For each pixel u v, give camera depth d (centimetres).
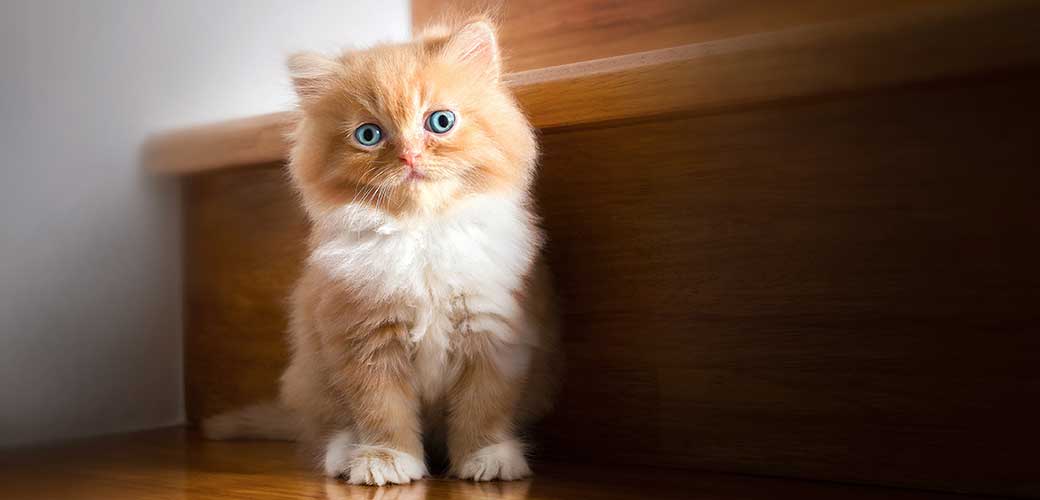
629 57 62
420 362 61
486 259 60
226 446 70
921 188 56
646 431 63
